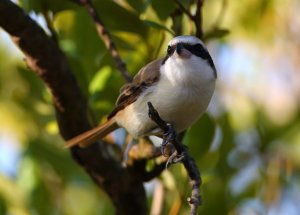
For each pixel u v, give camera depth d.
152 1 10.05
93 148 10.20
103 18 10.46
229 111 12.52
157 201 10.48
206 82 10.15
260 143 11.90
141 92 10.25
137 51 10.79
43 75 9.74
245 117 12.69
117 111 10.45
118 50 10.80
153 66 10.38
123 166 10.41
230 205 10.88
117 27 10.51
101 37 10.39
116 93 10.85
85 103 10.15
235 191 11.16
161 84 10.12
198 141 10.45
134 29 10.51
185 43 10.10
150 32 10.56
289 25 13.48
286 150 11.98
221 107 12.77
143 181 10.31
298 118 12.38
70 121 10.13
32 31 9.45
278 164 11.85
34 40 9.48
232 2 12.96
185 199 10.26
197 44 10.15
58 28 11.24
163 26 9.86
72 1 10.24
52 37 10.31
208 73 10.20
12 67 13.10
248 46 13.48
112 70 10.83
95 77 10.85
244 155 11.67
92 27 10.98
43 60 9.61
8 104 12.50
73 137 10.33
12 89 12.73
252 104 12.93
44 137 11.66
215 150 10.88
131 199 10.40
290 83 13.52
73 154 10.40
